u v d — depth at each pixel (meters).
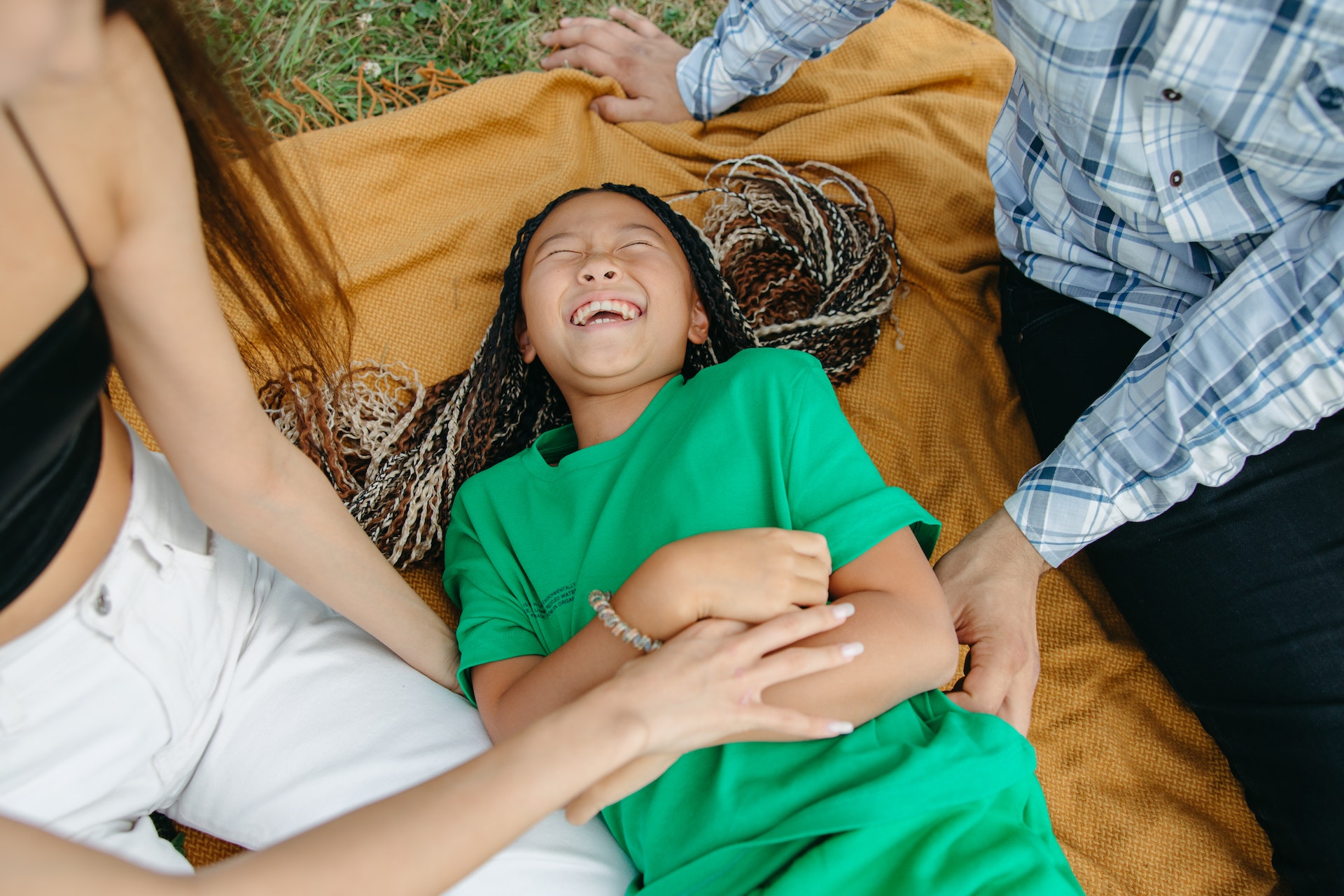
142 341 0.97
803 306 2.20
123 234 0.88
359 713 1.36
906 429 2.10
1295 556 1.50
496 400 1.94
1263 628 1.51
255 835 1.30
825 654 1.18
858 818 1.21
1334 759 1.44
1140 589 1.65
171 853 1.22
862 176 2.37
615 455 1.66
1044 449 1.93
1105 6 1.37
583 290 1.71
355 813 0.89
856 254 2.22
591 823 1.40
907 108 2.42
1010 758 1.29
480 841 0.92
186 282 0.95
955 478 2.02
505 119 2.34
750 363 1.62
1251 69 1.30
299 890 0.81
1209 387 1.43
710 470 1.53
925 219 2.31
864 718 1.31
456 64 2.67
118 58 0.82
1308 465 1.50
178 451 1.09
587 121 2.45
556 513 1.64
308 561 1.27
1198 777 1.71
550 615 1.56
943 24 2.62
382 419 2.01
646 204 1.93
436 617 1.50
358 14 2.66
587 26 2.54
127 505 1.12
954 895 1.17
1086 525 1.57
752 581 1.28
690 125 2.46
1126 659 1.82
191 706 1.24
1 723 1.01
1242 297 1.40
